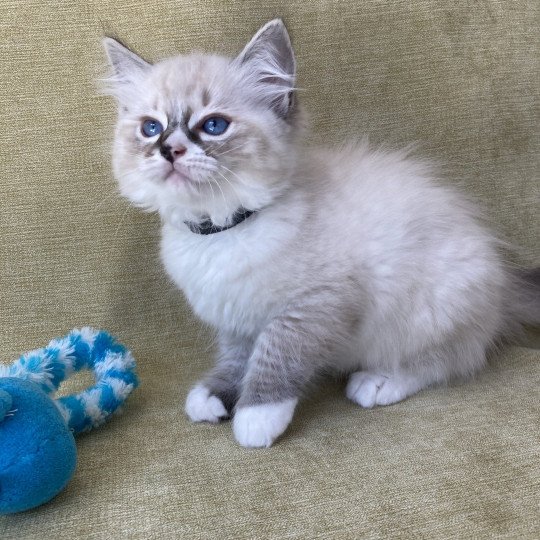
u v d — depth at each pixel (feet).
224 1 1.17
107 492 0.72
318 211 0.92
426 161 1.17
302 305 0.90
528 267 1.26
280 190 0.91
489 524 0.63
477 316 1.00
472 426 0.81
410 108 1.23
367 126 1.23
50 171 1.17
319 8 1.19
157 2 1.16
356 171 1.01
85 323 1.21
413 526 0.63
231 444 0.83
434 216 1.00
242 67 0.94
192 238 0.94
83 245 1.19
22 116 1.16
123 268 1.20
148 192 0.92
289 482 0.71
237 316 0.95
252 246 0.89
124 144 0.93
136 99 0.95
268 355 0.90
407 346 0.99
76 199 1.18
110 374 0.95
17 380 0.75
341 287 0.91
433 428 0.82
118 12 1.16
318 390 1.02
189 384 1.07
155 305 1.22
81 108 1.17
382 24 1.20
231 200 0.88
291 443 0.82
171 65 0.96
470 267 0.99
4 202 1.16
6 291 1.18
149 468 0.77
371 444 0.79
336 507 0.66
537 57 1.25
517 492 0.67
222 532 0.63
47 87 1.16
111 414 0.92
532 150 1.27
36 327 1.19
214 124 0.88
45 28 1.15
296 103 0.95
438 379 1.00
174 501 0.69
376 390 0.95
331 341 0.92
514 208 1.28
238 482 0.72
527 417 0.82
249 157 0.87
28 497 0.67
